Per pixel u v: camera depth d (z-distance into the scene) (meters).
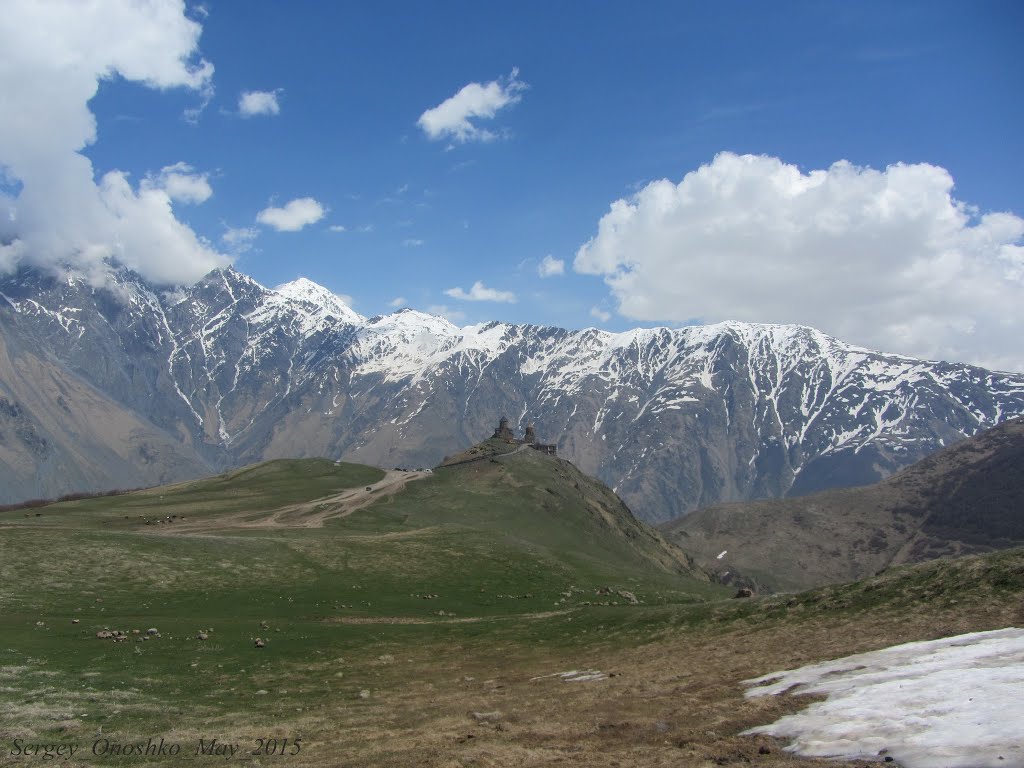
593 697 47.31
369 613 94.56
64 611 82.94
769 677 45.34
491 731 40.22
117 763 36.75
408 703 50.00
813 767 29.20
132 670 58.69
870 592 61.84
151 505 195.12
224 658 65.44
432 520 184.88
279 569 112.44
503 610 102.31
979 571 57.31
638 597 119.12
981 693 33.88
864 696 36.78
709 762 31.44
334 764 35.34
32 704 47.25
